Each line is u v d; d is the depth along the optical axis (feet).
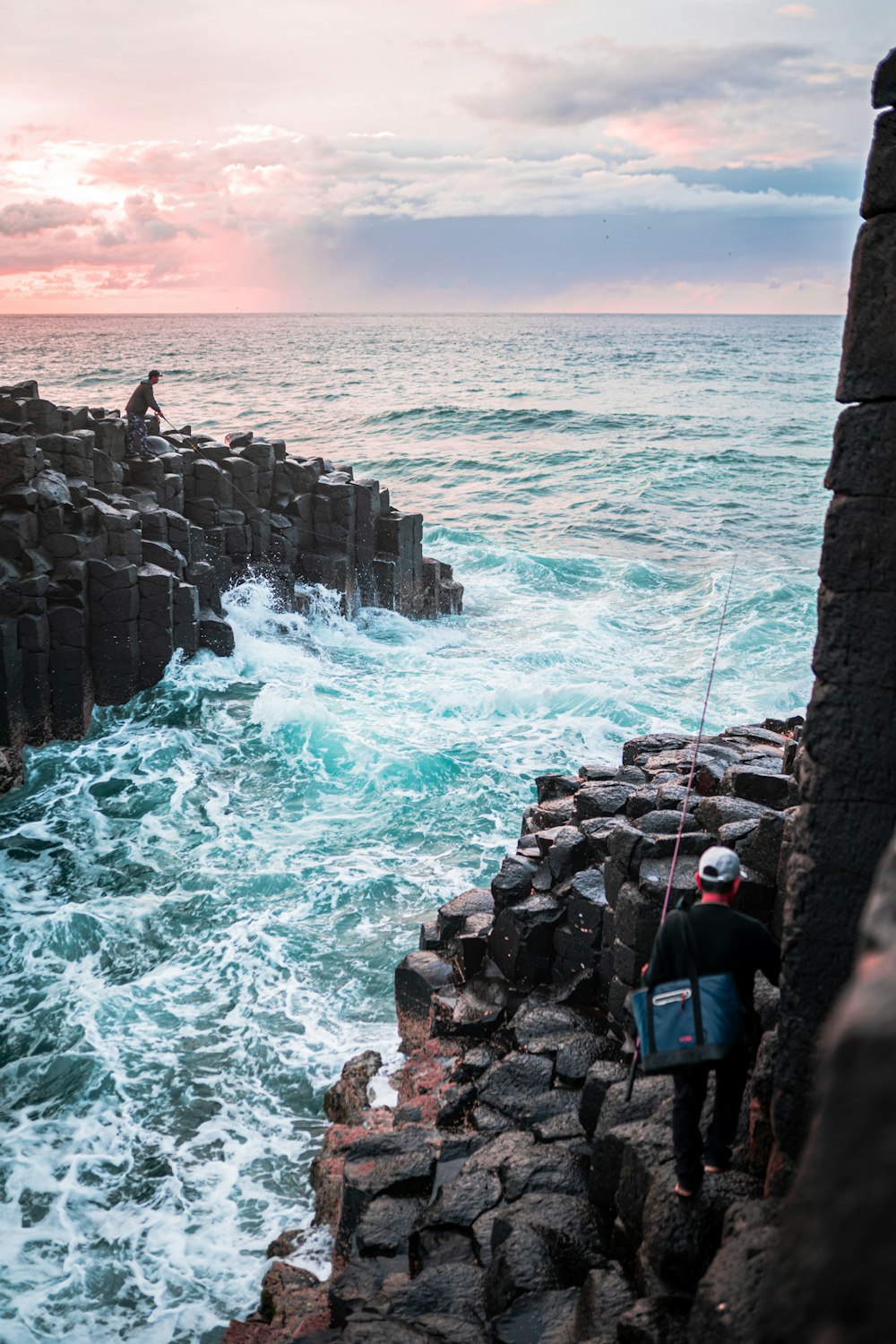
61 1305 20.90
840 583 11.52
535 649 68.33
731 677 61.52
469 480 137.59
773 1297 3.08
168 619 58.29
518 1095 21.34
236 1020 30.42
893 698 11.34
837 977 11.84
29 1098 27.55
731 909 13.44
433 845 40.91
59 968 33.55
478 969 27.07
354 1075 26.37
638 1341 11.89
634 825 26.07
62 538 53.98
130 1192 24.20
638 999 13.30
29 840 42.39
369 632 73.92
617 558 92.73
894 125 10.83
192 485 69.77
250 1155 25.21
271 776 48.24
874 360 11.12
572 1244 15.24
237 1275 21.54
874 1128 2.90
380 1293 16.14
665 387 275.80
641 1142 14.89
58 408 64.49
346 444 169.17
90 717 55.77
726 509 117.29
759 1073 14.49
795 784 24.47
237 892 37.70
